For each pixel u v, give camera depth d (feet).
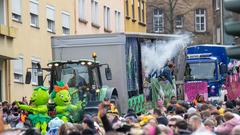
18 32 146.20
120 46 111.96
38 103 88.12
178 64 129.18
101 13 199.62
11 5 143.74
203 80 163.63
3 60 140.97
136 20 232.32
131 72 113.91
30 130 49.85
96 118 72.18
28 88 150.20
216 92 163.22
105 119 52.49
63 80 104.27
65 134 57.88
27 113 88.33
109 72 105.60
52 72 105.09
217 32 267.39
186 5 314.35
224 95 155.43
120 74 111.65
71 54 112.47
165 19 313.94
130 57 113.91
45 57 159.12
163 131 49.47
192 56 165.78
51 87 105.09
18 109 98.32
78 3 181.47
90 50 112.16
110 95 105.50
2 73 140.67
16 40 145.07
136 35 115.65
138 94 115.14
